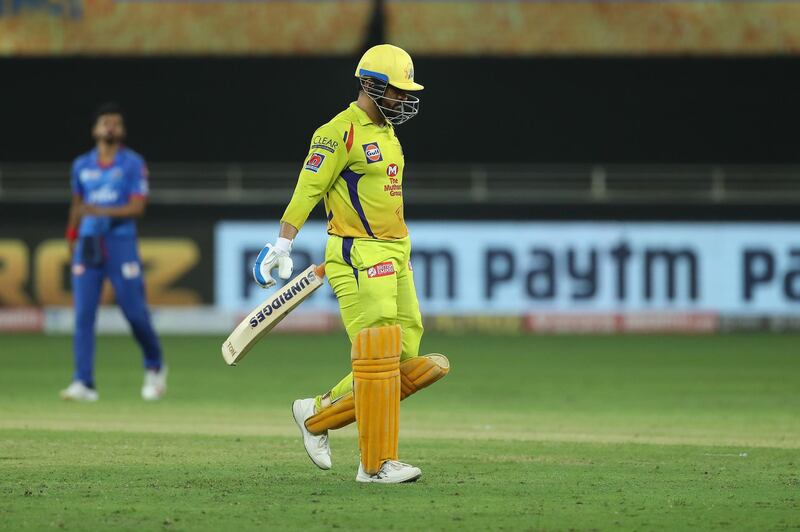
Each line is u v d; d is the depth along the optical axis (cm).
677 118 9050
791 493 2212
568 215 7706
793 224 7400
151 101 9038
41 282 7319
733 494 2198
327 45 8619
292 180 8719
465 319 7356
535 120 9050
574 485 2294
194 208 7681
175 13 8688
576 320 7375
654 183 8562
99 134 4044
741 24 8550
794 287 7400
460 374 5166
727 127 9056
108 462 2577
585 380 4919
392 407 2259
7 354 6050
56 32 8631
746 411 3872
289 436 3092
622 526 1889
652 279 7388
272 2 8712
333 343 6781
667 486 2291
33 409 3794
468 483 2308
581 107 9044
